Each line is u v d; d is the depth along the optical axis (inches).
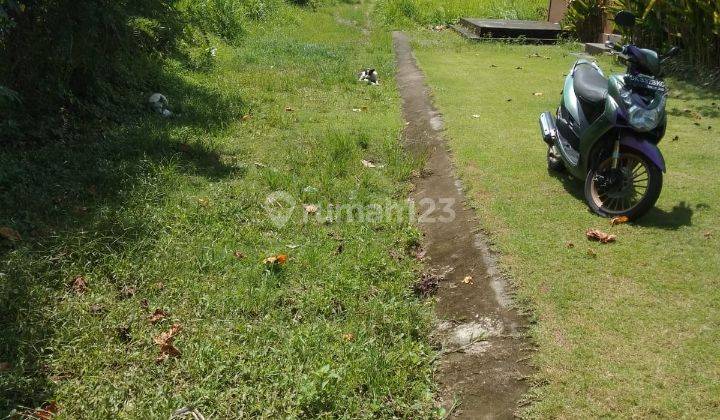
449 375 128.9
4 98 204.2
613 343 127.0
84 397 115.5
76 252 156.1
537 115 297.9
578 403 111.7
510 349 129.2
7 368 119.6
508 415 112.7
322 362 126.0
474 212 190.9
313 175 226.7
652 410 109.1
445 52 495.2
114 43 244.4
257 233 180.4
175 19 287.0
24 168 195.6
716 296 142.4
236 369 124.3
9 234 159.5
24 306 135.4
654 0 370.9
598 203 187.9
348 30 628.4
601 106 192.1
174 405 114.2
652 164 172.2
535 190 206.5
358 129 281.1
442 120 286.4
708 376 116.8
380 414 116.2
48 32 220.5
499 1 739.4
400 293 156.2
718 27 341.1
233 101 312.0
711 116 289.1
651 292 144.8
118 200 189.2
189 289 149.8
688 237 170.1
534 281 150.6
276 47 477.4
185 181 208.8
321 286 156.4
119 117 258.5
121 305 141.9
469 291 153.6
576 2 540.4
